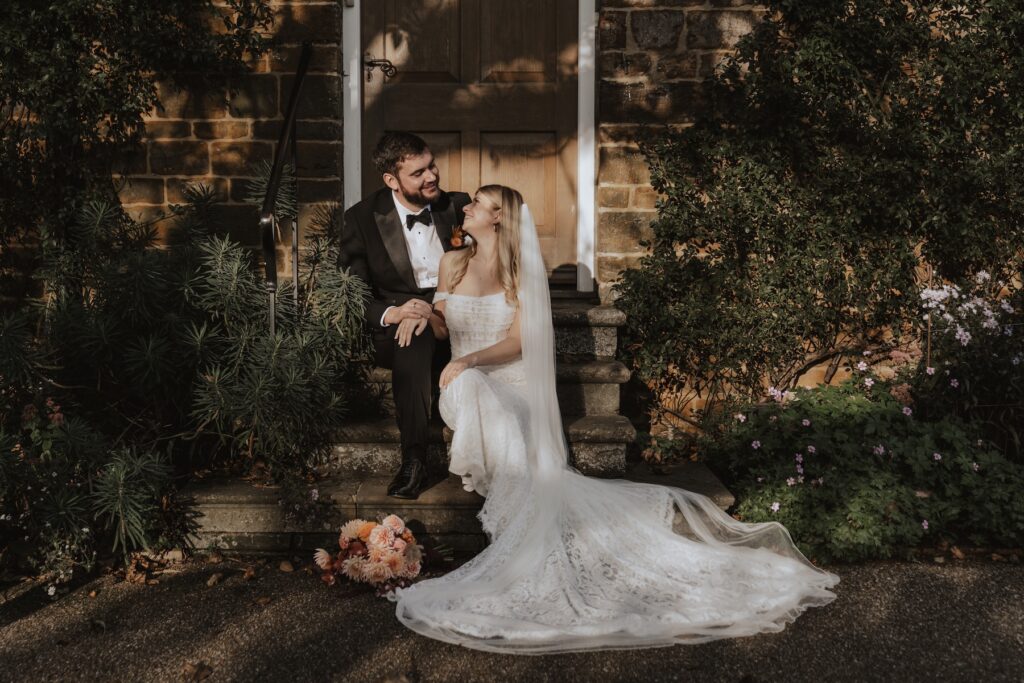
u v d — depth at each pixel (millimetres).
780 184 4609
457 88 4910
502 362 3770
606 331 4434
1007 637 3004
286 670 2807
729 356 4660
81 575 3543
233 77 4590
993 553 3727
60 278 4387
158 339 3910
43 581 3482
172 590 3408
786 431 4148
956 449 4074
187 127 4613
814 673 2773
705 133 4605
